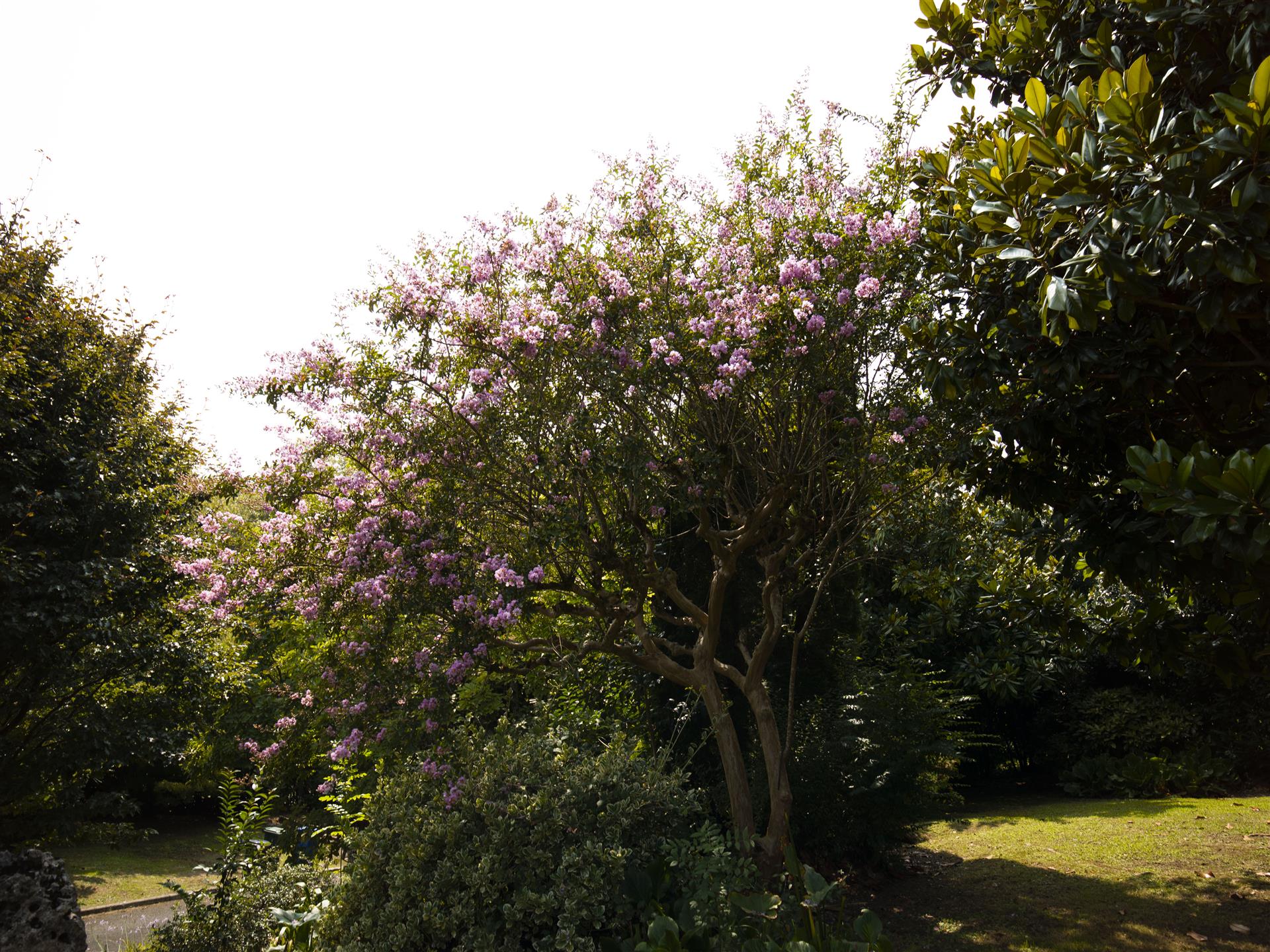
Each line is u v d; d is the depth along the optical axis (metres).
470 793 5.15
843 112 6.45
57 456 10.45
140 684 11.00
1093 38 4.44
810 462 6.25
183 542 6.77
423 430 5.90
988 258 4.41
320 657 6.46
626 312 5.86
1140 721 12.13
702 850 4.93
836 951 4.46
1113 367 3.96
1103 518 4.28
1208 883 6.28
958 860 7.68
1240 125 2.84
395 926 4.62
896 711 7.73
